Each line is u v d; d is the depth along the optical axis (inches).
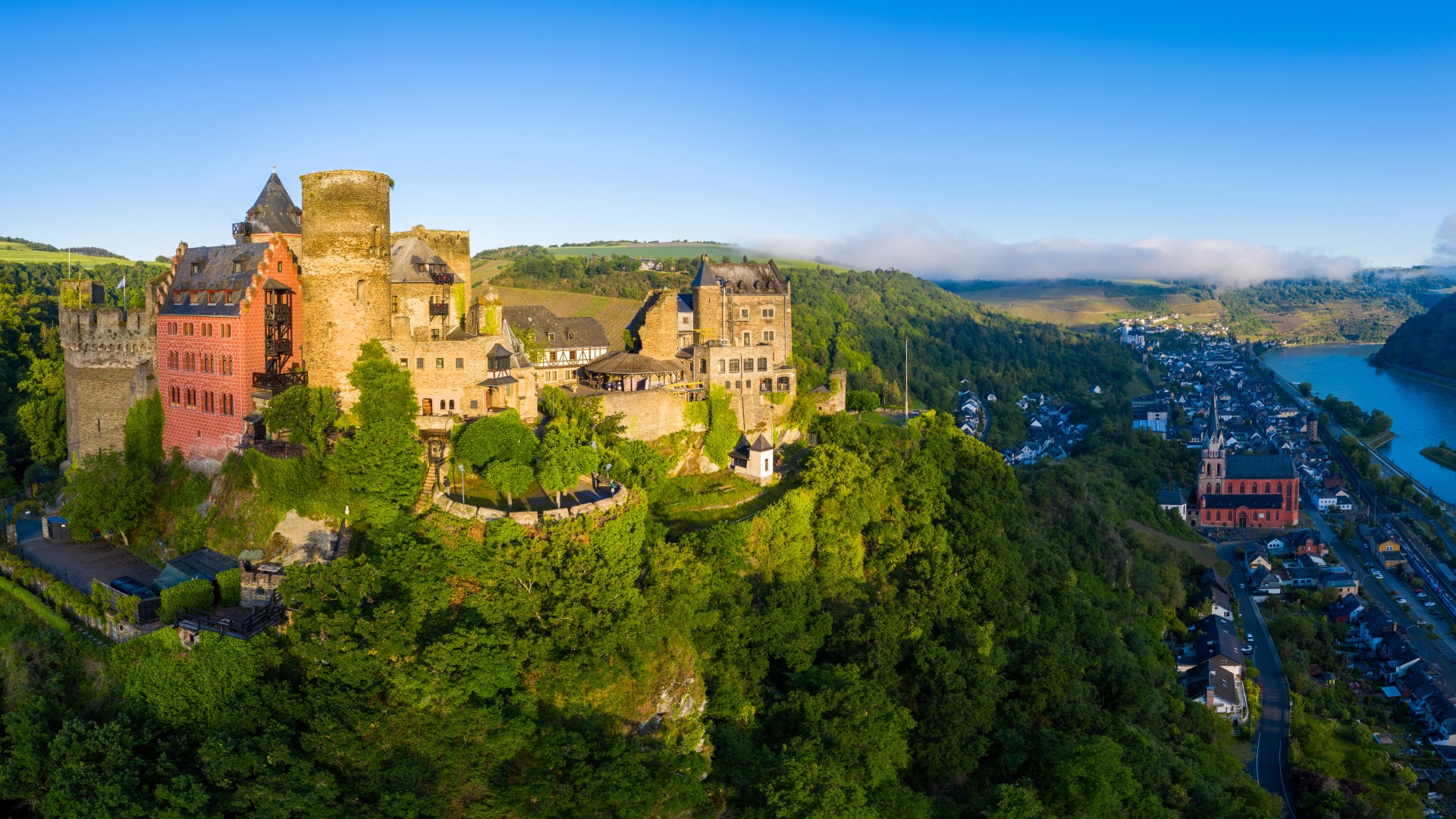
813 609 4404.5
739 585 4229.8
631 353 6077.8
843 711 3740.2
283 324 4237.2
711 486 5172.2
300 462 3764.8
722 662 3816.4
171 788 2731.3
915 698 4382.4
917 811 3545.8
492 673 3065.9
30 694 3181.6
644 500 4153.5
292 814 2728.8
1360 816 4940.9
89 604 3481.8
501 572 3427.7
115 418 4611.2
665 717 3395.7
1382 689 6752.0
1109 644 5595.5
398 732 2972.4
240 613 3489.2
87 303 4943.4
